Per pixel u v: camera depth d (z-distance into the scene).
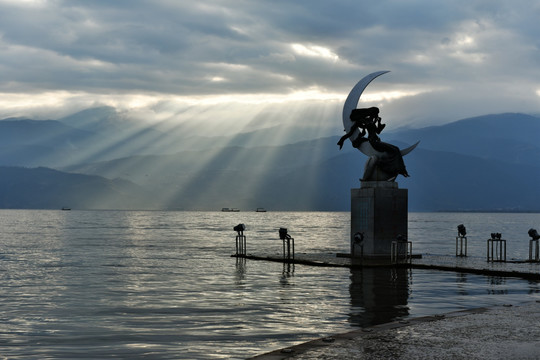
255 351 16.48
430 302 24.64
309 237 106.94
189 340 17.92
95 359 15.78
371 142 47.72
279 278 34.88
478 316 18.61
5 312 23.22
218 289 29.88
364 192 47.03
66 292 29.20
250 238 97.94
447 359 12.98
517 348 13.98
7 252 60.56
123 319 21.53
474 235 125.12
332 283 31.97
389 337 15.30
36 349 16.95
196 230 136.88
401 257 46.97
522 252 67.50
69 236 100.62
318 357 13.23
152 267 43.12
